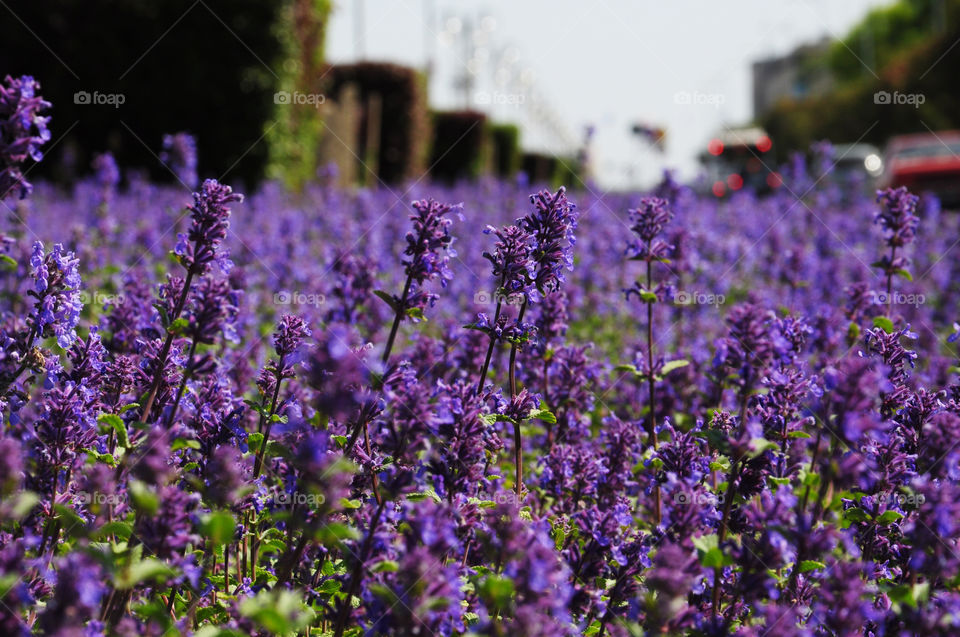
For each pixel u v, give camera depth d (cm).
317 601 390
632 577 394
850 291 664
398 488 355
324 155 2925
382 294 408
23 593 295
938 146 2961
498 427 507
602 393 710
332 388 341
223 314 372
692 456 418
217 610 377
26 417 477
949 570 344
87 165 2281
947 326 995
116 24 2281
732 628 376
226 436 411
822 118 7912
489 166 4466
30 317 424
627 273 1151
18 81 384
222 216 400
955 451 387
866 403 342
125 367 436
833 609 336
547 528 360
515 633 298
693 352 721
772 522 345
